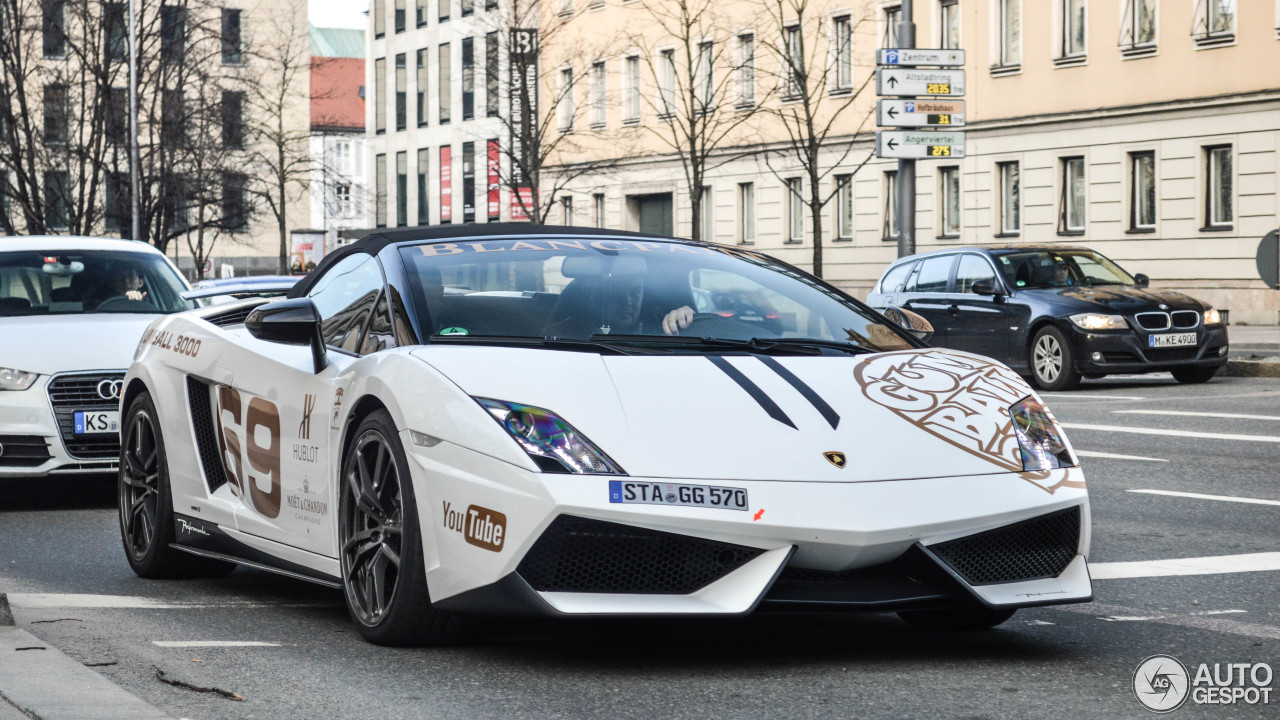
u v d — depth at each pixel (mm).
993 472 4660
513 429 4504
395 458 4824
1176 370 18578
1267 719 4074
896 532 4422
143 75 40531
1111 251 34688
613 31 51219
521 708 4172
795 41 43969
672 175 49062
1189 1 32812
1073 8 35750
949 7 39250
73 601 5969
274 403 5781
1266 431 12867
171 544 6617
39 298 10055
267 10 62062
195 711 4156
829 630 5281
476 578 4492
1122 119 34344
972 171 38344
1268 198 31359
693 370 4828
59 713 3930
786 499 4410
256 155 49656
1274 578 6387
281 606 5910
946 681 4496
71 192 39250
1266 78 31328
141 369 6891
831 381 4895
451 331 5176
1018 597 4613
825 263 43344
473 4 48656
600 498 4336
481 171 62938
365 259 5836
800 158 37375
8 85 38031
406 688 4406
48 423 9039
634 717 4078
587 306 5383
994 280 18859
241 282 12602
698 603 4410
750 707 4180
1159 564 6777
